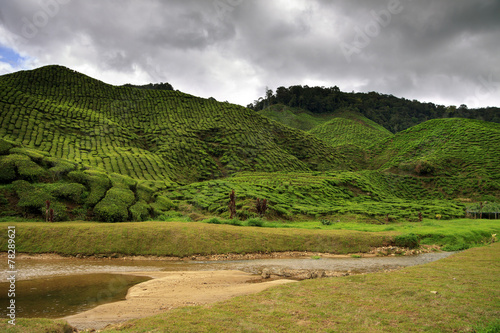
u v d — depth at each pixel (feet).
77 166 156.46
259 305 36.27
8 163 130.00
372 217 163.84
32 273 62.34
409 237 99.55
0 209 110.93
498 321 29.96
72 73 395.75
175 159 271.69
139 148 281.13
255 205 148.56
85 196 130.11
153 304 43.21
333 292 41.09
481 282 44.93
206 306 36.86
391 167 319.68
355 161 381.81
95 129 280.72
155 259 81.41
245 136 348.18
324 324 30.14
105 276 61.98
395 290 41.14
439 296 38.09
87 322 36.01
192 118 373.20
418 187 273.33
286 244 94.38
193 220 132.98
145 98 402.52
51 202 118.32
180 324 30.37
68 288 52.60
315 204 186.09
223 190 186.60
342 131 565.94
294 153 358.43
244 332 28.35
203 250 86.17
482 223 149.79
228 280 59.72
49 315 38.99
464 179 271.28
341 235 99.91
